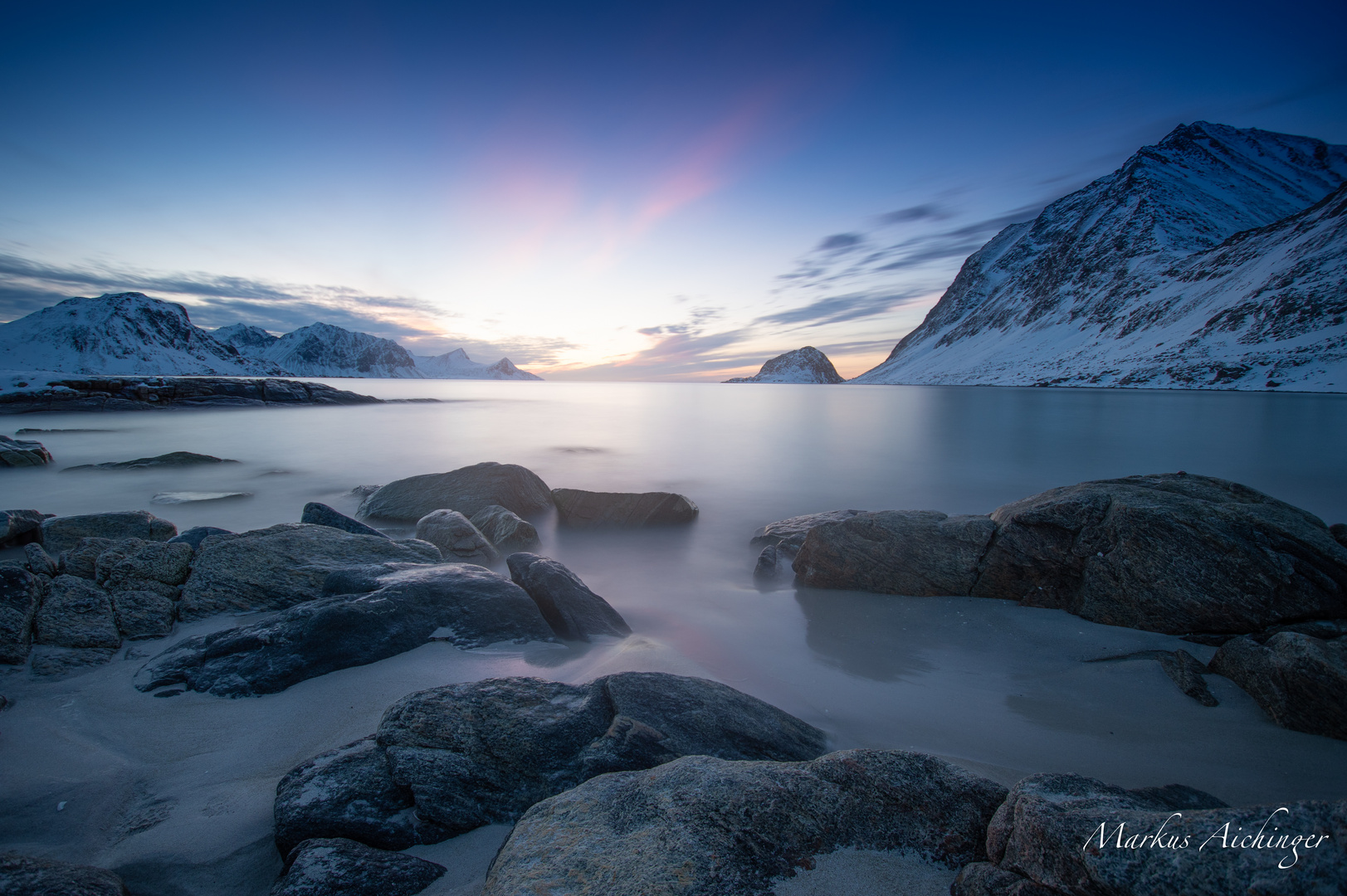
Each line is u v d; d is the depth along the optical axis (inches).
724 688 206.4
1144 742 203.8
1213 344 4921.3
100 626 259.4
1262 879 94.7
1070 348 6825.8
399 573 292.0
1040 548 323.6
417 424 1689.2
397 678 227.3
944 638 294.2
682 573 416.5
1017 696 238.5
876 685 247.3
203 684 220.7
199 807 159.5
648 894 110.2
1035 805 121.2
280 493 690.8
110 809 160.4
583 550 477.4
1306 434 1387.8
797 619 323.0
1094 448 1139.9
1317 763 189.8
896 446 1168.2
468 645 254.7
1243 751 197.2
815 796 135.6
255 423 1683.1
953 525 355.6
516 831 132.6
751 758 174.7
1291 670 210.1
